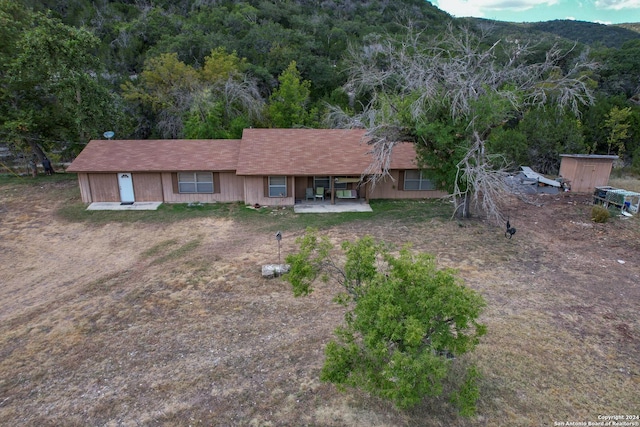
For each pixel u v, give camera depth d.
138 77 34.41
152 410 7.43
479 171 15.09
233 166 20.53
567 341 9.36
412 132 16.86
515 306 10.95
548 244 15.36
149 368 8.60
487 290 11.84
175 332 9.91
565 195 21.73
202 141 22.39
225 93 29.89
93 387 8.05
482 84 15.78
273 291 11.91
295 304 11.19
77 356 9.02
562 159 23.23
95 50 36.91
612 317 10.37
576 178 22.22
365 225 17.72
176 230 17.20
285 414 7.31
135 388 8.01
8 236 16.38
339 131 22.89
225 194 21.16
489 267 13.43
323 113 32.50
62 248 15.31
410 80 17.50
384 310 6.04
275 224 17.94
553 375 8.27
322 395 7.77
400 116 16.72
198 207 20.28
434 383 6.50
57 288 12.27
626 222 17.45
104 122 26.94
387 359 6.57
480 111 15.54
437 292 6.26
